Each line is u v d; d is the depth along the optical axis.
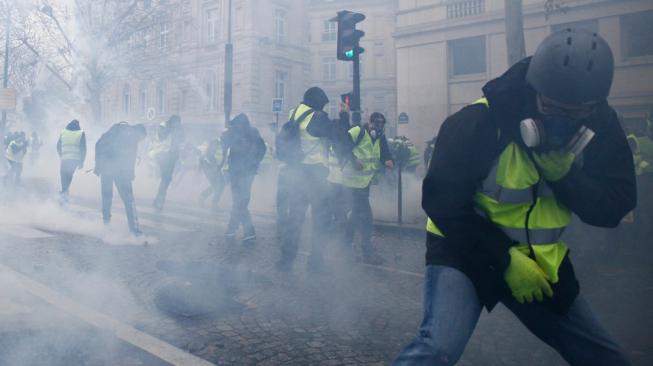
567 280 1.57
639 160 6.03
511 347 2.99
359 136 5.15
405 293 4.09
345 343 3.02
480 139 1.48
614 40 13.78
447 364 1.52
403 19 18.36
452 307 1.53
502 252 1.51
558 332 1.63
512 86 1.46
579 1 14.15
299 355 2.84
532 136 1.37
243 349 2.90
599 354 1.58
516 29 8.37
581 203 1.47
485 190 1.56
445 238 1.60
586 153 1.51
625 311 3.62
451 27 17.05
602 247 5.68
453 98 17.25
